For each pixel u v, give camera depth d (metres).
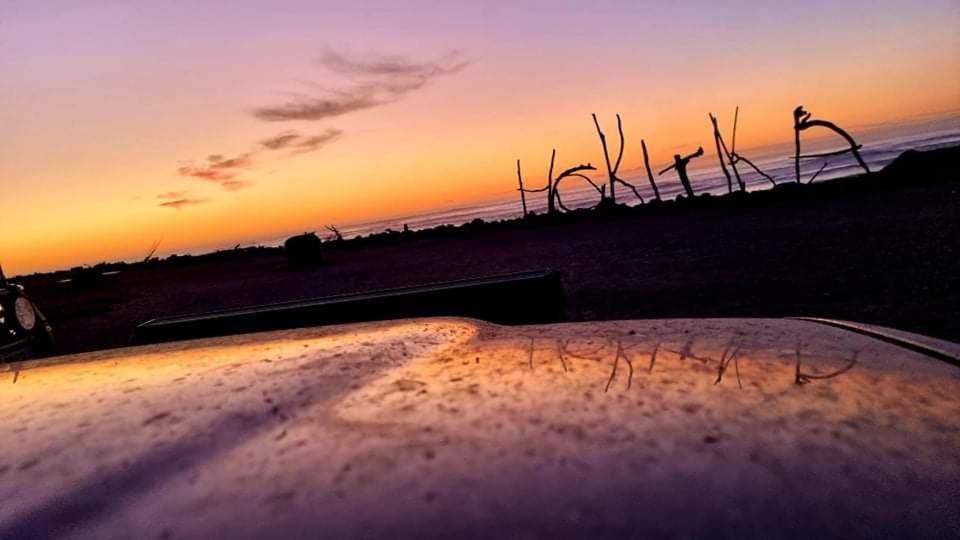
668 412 0.37
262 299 9.46
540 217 19.98
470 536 0.26
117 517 0.30
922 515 0.27
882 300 4.01
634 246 9.94
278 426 0.40
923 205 9.45
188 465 0.35
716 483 0.29
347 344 0.61
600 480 0.30
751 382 0.42
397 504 0.29
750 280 5.48
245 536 0.28
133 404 0.45
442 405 0.41
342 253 20.20
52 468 0.35
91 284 20.41
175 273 24.38
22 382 0.57
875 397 0.39
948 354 0.47
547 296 1.63
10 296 2.86
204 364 0.57
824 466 0.30
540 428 0.36
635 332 0.59
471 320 0.76
